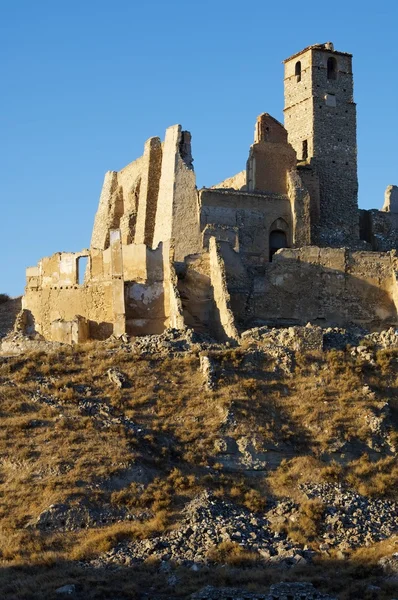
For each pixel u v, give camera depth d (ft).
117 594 124.88
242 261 202.69
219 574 129.39
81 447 151.33
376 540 140.67
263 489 150.51
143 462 150.71
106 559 133.39
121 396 163.02
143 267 199.62
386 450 159.33
